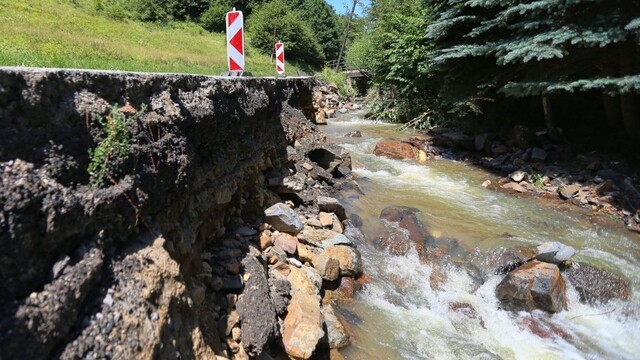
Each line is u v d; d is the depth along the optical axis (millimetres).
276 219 5000
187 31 36406
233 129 4328
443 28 10938
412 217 6328
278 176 5949
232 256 3688
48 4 21484
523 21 8930
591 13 8062
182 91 3271
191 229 3125
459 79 11672
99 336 1809
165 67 8969
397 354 3973
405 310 4672
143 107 2504
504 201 7828
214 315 3117
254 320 3275
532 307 4797
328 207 6031
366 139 11938
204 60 17016
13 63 4582
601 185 7898
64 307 1712
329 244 5113
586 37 7586
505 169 9727
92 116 2170
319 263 4629
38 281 1690
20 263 1618
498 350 4273
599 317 4898
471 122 12664
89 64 6004
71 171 1963
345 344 3877
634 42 7734
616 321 4875
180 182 2879
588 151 9656
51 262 1771
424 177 9070
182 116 3074
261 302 3443
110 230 2119
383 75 16844
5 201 1597
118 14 28672
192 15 42438
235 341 3096
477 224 6559
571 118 11312
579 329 4660
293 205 5965
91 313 1852
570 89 8055
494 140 11148
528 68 9836
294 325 3547
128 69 6621
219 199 3848
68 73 2104
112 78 2414
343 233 5875
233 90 4371
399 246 5742
